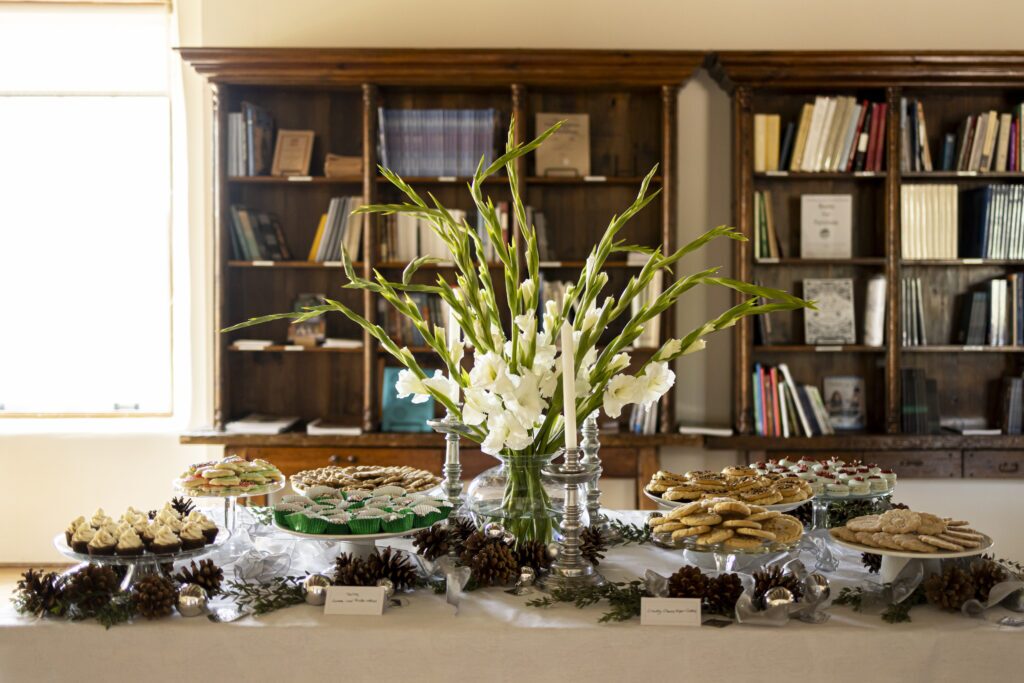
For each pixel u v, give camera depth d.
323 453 4.07
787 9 4.34
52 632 1.69
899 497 4.25
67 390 4.65
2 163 4.60
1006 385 4.19
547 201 4.36
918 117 4.16
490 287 2.08
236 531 2.16
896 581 1.78
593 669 1.69
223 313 4.16
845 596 1.83
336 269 4.36
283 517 1.95
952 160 4.20
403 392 2.09
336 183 4.35
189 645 1.69
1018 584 1.72
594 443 2.32
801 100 4.30
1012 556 4.23
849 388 4.34
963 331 4.23
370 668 1.70
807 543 2.14
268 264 4.16
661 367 1.95
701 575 1.77
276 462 4.07
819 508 2.17
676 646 1.69
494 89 4.25
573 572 1.87
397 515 1.92
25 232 4.63
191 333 4.41
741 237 2.03
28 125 4.59
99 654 1.69
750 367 4.11
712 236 2.02
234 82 4.12
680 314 4.37
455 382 2.10
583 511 2.13
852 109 4.12
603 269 4.34
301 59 4.02
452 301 2.06
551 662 1.69
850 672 1.67
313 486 2.17
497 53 3.99
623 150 4.35
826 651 1.67
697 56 4.00
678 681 1.69
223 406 4.18
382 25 4.36
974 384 4.37
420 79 4.09
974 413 4.37
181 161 4.43
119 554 1.79
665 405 4.10
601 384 2.04
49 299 4.64
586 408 2.03
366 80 4.10
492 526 1.99
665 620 1.70
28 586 1.75
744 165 4.09
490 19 4.36
